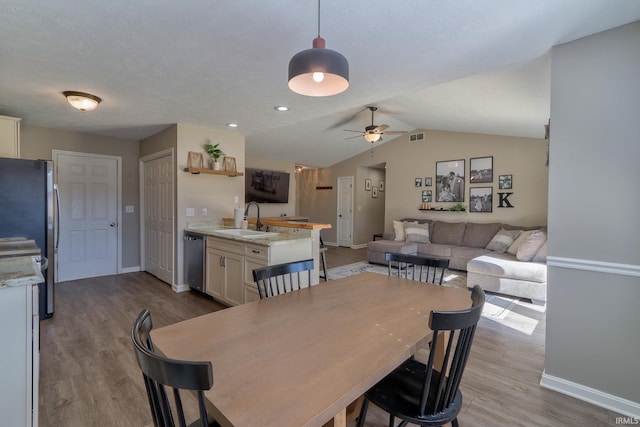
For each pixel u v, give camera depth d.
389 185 7.48
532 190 5.46
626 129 1.81
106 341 2.72
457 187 6.35
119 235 5.04
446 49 2.05
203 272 3.85
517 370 2.32
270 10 1.63
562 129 2.01
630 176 1.81
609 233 1.88
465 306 1.67
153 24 1.77
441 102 4.31
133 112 3.52
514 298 3.99
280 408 0.84
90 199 4.76
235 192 4.68
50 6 1.61
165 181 4.43
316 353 1.15
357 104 3.21
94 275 4.83
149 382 0.92
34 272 1.51
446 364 1.21
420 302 1.73
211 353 1.14
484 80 3.02
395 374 1.51
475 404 1.92
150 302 3.73
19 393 1.43
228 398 0.88
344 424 1.03
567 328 2.02
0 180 2.95
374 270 5.65
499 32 1.85
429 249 5.83
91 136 4.72
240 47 2.03
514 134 5.46
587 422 1.77
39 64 2.30
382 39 1.92
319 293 1.90
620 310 1.86
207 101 3.12
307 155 7.98
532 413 1.84
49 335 2.83
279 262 3.02
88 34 1.88
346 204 8.66
